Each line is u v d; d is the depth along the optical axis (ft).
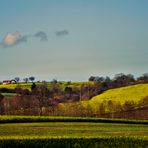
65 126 272.10
